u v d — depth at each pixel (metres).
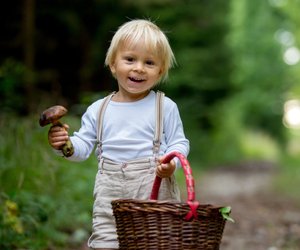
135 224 3.61
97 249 4.21
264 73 44.78
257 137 46.09
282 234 8.57
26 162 7.31
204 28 26.88
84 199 8.43
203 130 31.06
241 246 7.79
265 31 43.97
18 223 5.82
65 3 18.84
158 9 22.20
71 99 19.84
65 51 19.86
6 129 7.74
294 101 48.38
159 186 4.03
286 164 27.89
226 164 31.23
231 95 31.27
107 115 4.29
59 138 3.92
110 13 20.11
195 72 27.02
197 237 3.57
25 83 14.95
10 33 17.33
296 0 29.09
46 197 7.17
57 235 7.01
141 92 4.25
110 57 4.30
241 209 12.34
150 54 4.18
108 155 4.25
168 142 4.28
